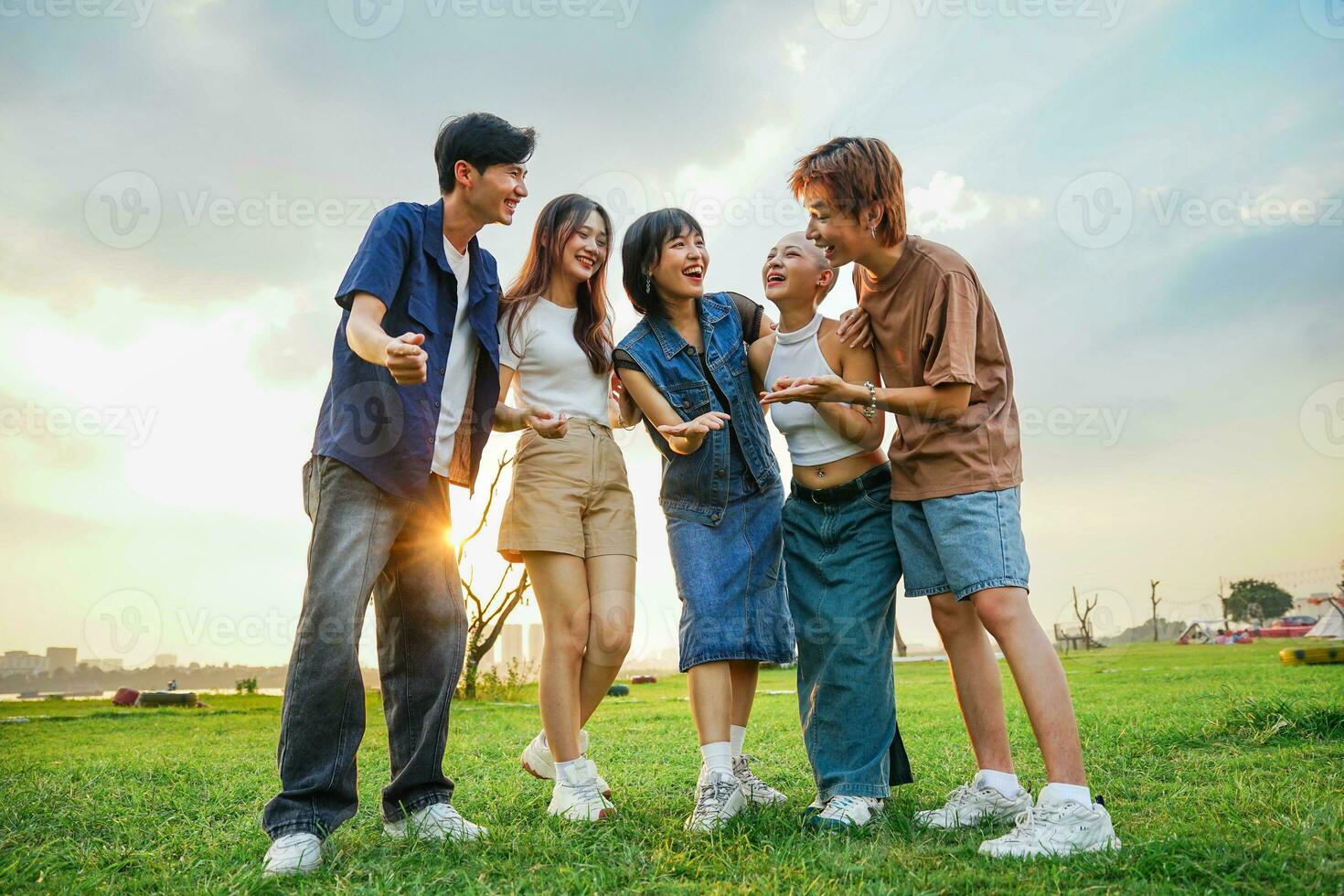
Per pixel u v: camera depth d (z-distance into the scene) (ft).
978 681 7.61
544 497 8.19
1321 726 10.75
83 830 7.74
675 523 8.45
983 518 6.98
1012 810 7.28
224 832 7.65
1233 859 5.29
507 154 7.57
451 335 7.58
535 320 8.54
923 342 7.45
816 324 8.34
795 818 7.60
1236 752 10.05
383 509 6.97
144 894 5.81
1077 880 5.30
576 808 7.78
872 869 5.64
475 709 26.32
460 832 7.02
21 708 32.42
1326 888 4.80
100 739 18.03
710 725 7.80
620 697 37.04
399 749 7.45
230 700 36.88
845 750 7.54
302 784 6.49
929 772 9.97
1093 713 14.93
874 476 7.97
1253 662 38.34
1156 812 7.13
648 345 8.65
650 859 6.17
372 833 7.41
